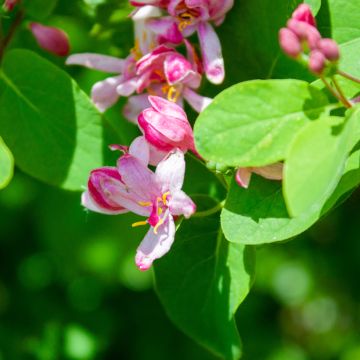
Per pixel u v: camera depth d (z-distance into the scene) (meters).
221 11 0.26
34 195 0.38
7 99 0.28
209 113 0.24
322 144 0.23
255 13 0.26
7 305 0.38
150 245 0.25
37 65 0.28
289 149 0.22
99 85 0.27
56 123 0.28
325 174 0.22
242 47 0.27
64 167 0.28
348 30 0.26
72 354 0.37
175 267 0.27
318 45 0.23
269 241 0.24
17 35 0.30
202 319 0.27
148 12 0.26
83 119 0.28
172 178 0.25
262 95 0.24
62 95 0.28
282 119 0.24
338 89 0.24
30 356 0.37
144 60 0.26
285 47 0.23
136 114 0.27
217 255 0.27
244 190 0.25
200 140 0.24
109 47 0.29
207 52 0.26
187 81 0.26
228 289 0.26
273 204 0.25
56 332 0.38
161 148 0.25
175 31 0.26
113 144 0.27
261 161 0.23
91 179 0.25
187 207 0.25
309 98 0.24
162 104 0.25
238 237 0.25
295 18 0.24
